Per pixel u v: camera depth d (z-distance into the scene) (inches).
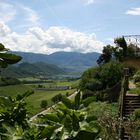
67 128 101.7
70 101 108.1
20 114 126.3
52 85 6648.6
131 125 687.7
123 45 1657.2
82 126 100.7
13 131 113.1
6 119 124.0
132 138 674.8
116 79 1466.5
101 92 1315.2
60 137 100.3
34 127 117.7
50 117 106.5
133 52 1619.1
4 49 109.7
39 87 5078.7
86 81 1475.1
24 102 129.9
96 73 1505.9
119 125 673.0
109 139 648.4
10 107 127.5
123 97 965.8
